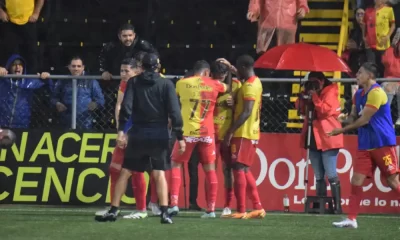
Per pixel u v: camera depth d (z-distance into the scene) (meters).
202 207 43.78
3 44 54.59
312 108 42.47
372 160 35.88
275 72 53.41
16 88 45.09
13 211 40.69
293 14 51.25
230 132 38.41
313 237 32.31
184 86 38.38
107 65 45.16
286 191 44.19
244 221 37.75
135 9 61.19
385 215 43.16
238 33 60.19
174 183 38.06
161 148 34.69
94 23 60.06
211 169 38.97
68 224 35.03
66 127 44.97
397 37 50.47
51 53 58.12
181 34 59.94
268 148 44.31
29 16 53.38
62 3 61.00
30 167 44.22
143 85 34.41
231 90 39.88
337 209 42.28
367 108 34.94
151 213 40.69
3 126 45.09
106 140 44.16
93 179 43.97
